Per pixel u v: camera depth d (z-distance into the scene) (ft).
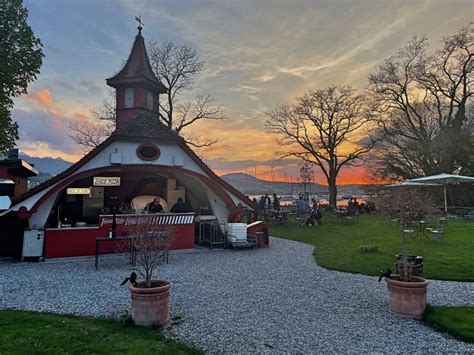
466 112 112.88
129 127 45.11
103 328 16.98
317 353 14.85
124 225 40.63
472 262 32.96
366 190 132.98
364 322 18.70
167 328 17.57
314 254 41.81
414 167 118.32
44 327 16.87
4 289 25.18
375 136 119.65
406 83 111.24
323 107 122.42
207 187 49.96
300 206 82.02
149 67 71.41
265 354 14.70
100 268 33.12
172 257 39.91
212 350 15.05
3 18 55.01
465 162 104.88
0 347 14.15
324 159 124.47
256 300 22.68
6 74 55.01
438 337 16.74
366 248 40.01
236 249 45.93
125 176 56.08
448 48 103.76
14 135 59.67
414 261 24.90
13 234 40.32
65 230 38.29
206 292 24.58
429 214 53.83
